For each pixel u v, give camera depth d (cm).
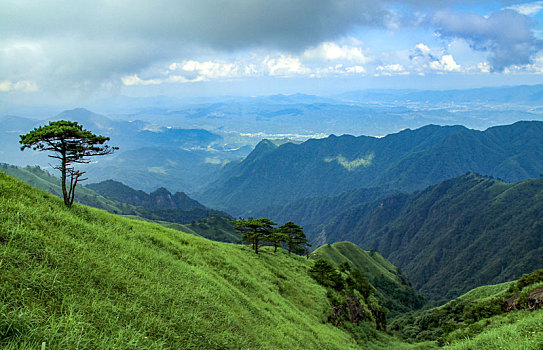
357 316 5053
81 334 812
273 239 5469
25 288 863
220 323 1483
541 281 3969
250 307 2117
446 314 7338
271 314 2375
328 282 5344
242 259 3944
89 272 1183
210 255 2902
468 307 6525
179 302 1403
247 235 5088
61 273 1053
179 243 2772
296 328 2445
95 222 2014
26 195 1692
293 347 1877
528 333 1545
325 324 3634
